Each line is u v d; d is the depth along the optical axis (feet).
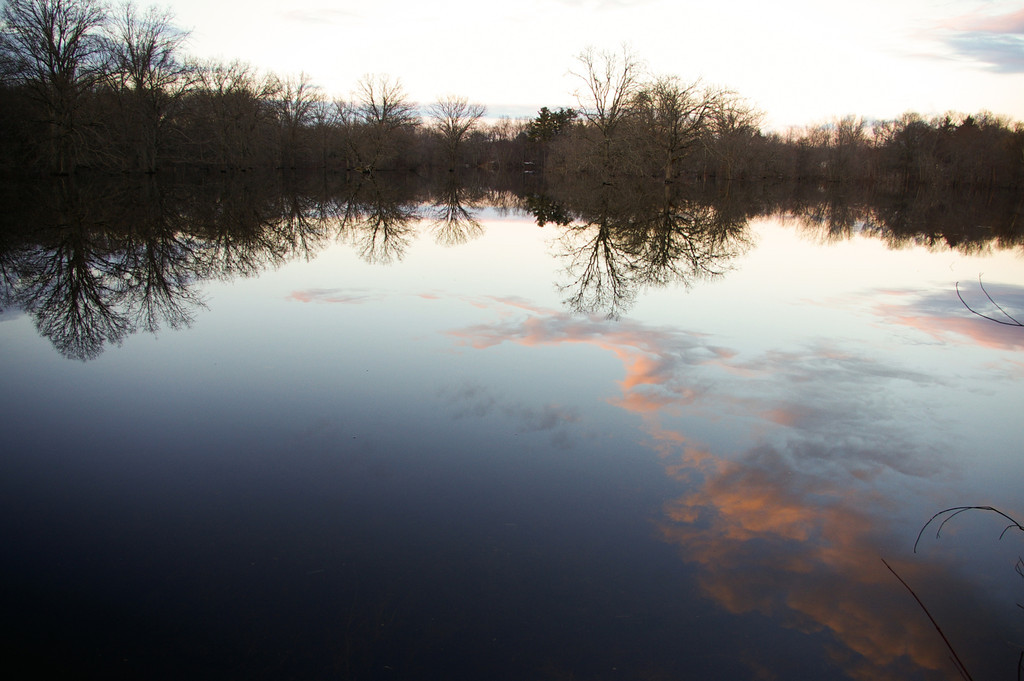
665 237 66.44
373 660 10.11
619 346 26.45
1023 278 44.16
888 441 18.13
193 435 17.89
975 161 178.09
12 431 18.07
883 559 12.98
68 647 10.31
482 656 10.24
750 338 28.04
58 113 99.86
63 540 13.12
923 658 10.48
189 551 12.79
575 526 13.85
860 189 187.93
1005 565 12.87
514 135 284.41
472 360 24.36
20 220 61.57
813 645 10.68
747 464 16.70
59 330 28.22
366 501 14.67
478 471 16.10
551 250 55.57
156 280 39.11
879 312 33.27
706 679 9.94
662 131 144.77
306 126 191.11
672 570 12.46
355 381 22.11
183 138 134.00
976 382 22.91
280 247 53.57
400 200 113.50
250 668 9.93
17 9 94.27
